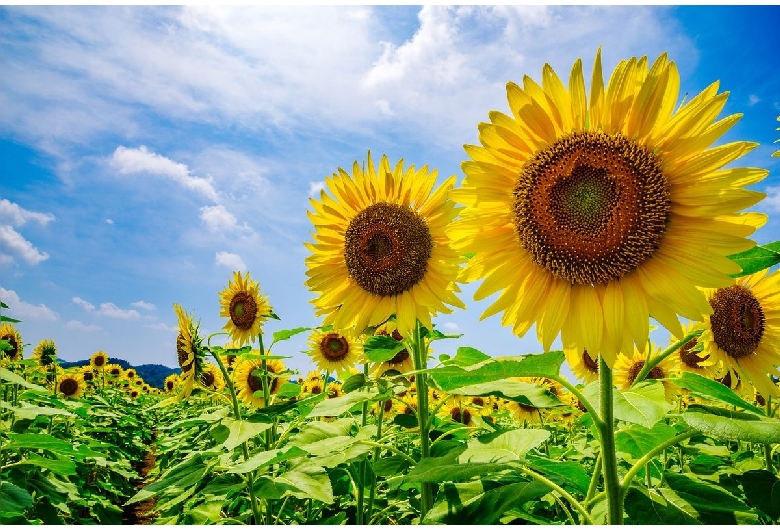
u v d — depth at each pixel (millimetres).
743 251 414
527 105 462
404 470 623
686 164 426
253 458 562
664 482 500
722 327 626
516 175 493
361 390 703
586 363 1105
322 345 1371
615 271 439
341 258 807
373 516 749
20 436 651
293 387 1039
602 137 455
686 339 437
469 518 398
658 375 973
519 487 404
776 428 331
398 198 772
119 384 3988
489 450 503
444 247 727
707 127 417
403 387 652
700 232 417
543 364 389
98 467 1464
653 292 423
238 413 859
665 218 430
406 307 716
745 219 410
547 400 415
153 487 680
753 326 622
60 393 2324
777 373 617
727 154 413
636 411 397
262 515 783
